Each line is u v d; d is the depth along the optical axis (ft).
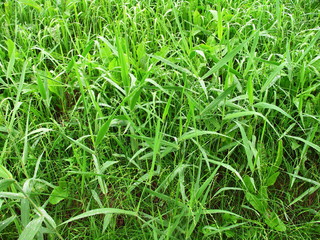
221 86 6.57
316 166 6.14
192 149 5.85
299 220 5.68
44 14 9.23
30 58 7.30
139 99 6.17
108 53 7.14
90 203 5.51
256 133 6.38
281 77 6.79
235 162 6.16
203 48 6.81
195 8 9.48
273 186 6.09
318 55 6.94
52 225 4.28
